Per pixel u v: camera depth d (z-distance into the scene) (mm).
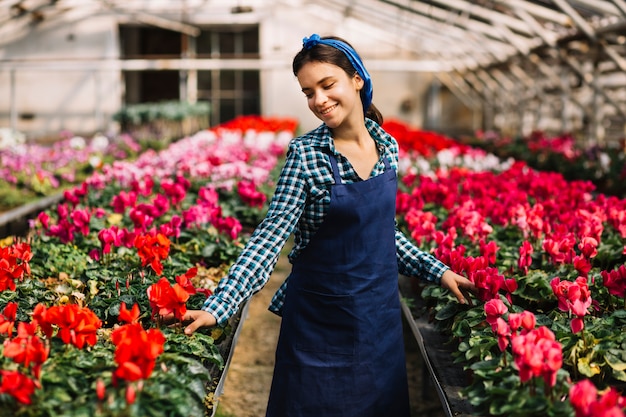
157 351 1831
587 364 2277
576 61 11523
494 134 15195
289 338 2338
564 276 3199
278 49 20812
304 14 20672
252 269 2178
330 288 2270
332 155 2215
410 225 4016
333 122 2199
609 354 2303
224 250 4086
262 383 4250
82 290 3197
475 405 2104
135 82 21766
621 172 7910
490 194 5086
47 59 20812
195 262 4074
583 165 8883
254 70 21562
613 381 2393
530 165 10578
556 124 16750
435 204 5355
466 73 18984
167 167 7793
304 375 2299
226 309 2166
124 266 3447
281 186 2225
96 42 20906
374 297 2289
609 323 2613
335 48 2170
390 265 2338
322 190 2209
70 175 8797
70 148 11344
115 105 20891
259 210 5391
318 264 2279
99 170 9227
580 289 2445
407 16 14070
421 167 8500
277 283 6246
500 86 16984
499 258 3703
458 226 4109
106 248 3455
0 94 20922
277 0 19328
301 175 2203
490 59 15461
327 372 2289
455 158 9477
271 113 21203
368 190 2234
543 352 1856
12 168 8867
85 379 1994
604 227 4344
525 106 15898
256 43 21391
